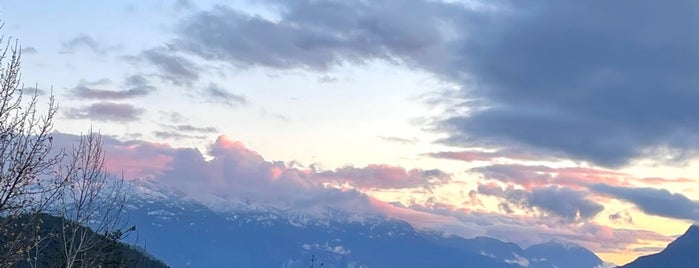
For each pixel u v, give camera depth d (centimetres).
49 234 2722
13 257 2444
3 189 2438
